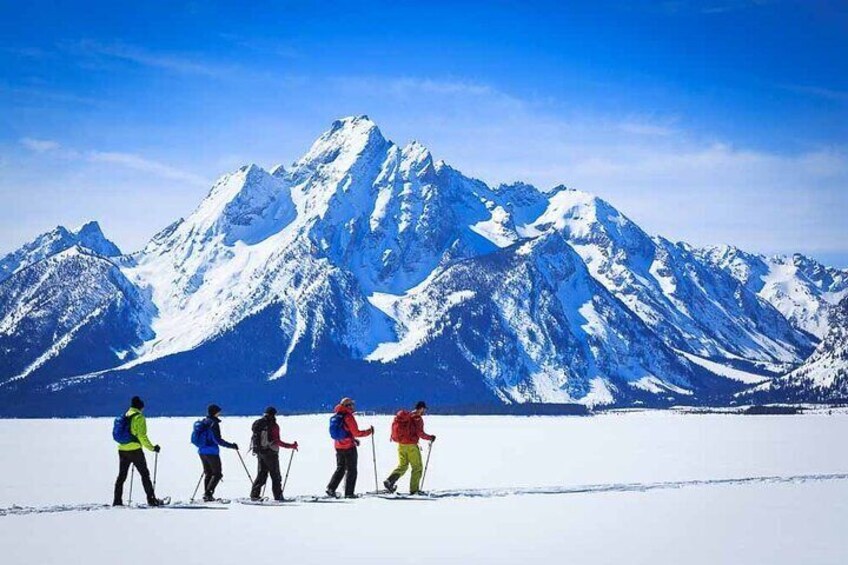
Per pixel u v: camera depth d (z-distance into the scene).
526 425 160.12
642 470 56.34
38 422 193.12
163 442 92.19
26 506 36.94
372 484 46.94
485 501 37.69
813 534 29.55
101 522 31.22
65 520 31.67
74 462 63.25
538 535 29.12
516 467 59.47
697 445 85.81
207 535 28.67
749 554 26.12
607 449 80.12
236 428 151.12
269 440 36.88
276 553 25.88
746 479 48.72
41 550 26.16
